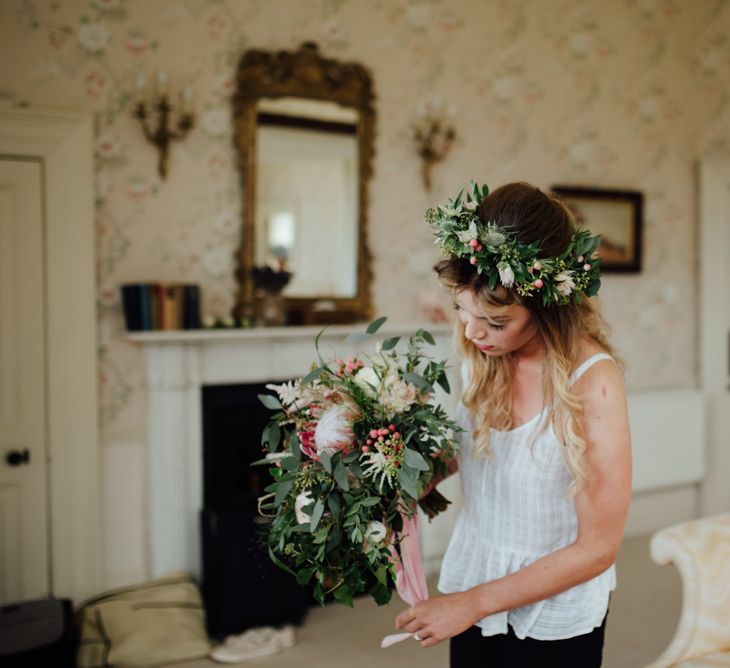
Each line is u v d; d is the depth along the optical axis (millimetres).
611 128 4324
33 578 3076
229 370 3285
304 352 3447
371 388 1340
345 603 1305
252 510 3055
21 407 3045
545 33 4109
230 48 3344
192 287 3168
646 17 4402
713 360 4547
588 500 1262
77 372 3107
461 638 1531
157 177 3242
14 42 2986
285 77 3424
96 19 3104
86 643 2795
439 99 3828
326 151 3541
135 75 3178
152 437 3145
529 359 1378
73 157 3062
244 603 3002
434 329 3580
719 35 4457
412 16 3742
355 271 3633
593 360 1290
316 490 1276
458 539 1538
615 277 4344
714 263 4508
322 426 1285
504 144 4020
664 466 4285
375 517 1306
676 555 2076
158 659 2793
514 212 1248
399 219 3764
